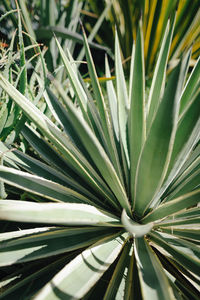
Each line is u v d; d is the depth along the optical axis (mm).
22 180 1029
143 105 1060
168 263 1141
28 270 1073
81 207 951
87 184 1315
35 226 1266
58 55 2471
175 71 693
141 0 2455
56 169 1321
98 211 1025
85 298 980
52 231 1024
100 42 3033
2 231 1236
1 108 1327
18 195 1468
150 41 2639
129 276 968
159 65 1253
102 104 1224
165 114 779
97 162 997
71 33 2115
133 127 1142
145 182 1011
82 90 1365
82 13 2943
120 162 1383
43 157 1308
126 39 2822
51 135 1096
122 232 1129
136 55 990
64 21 2529
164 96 756
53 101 1361
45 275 1021
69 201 1125
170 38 1169
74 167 1307
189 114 927
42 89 1331
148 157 919
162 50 1254
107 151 1382
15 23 2178
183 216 1217
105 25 3000
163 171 936
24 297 908
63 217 849
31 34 2137
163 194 1316
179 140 1007
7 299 891
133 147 1186
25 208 760
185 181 1212
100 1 2861
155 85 1272
